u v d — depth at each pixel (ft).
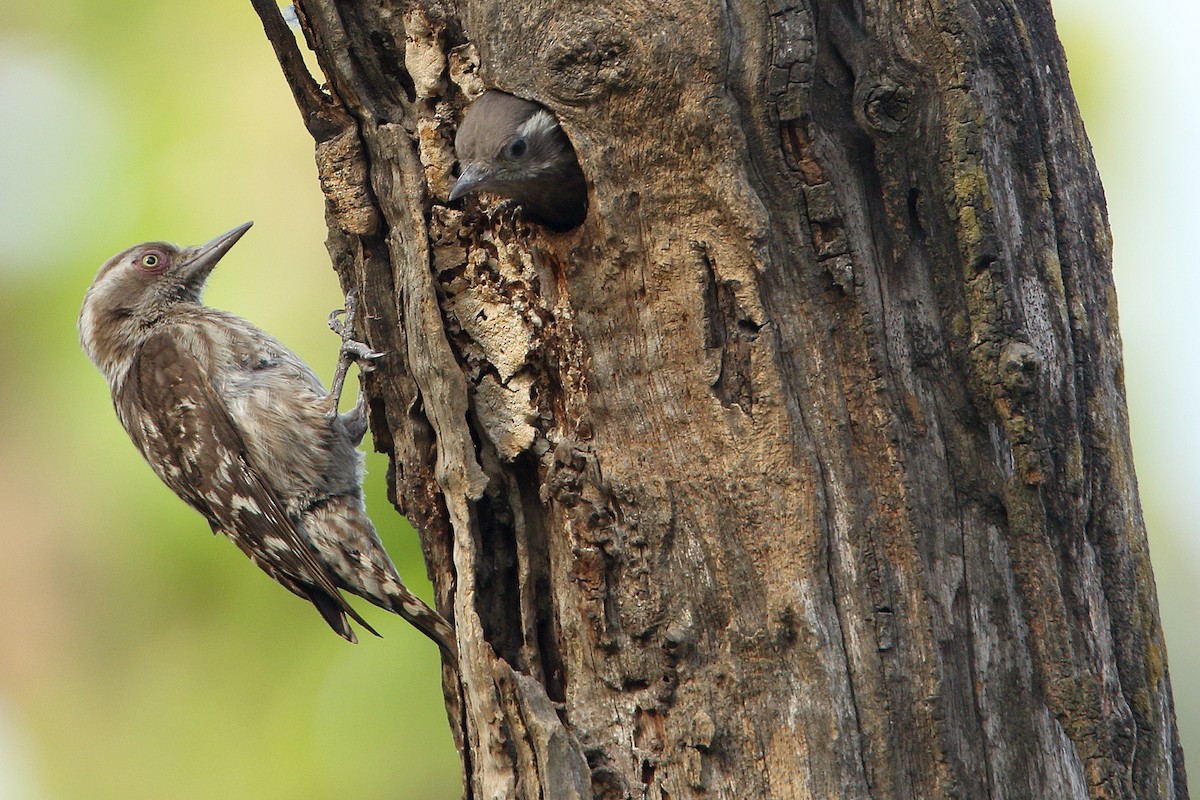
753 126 24.16
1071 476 25.05
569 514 26.32
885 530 24.50
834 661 24.30
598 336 26.09
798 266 24.70
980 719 24.20
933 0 24.29
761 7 23.70
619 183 25.29
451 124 27.76
